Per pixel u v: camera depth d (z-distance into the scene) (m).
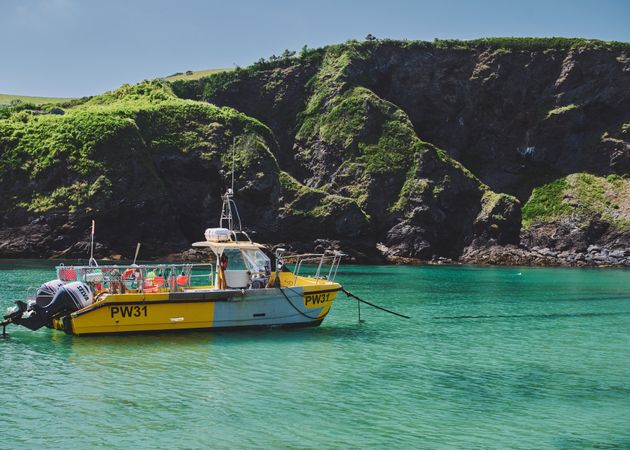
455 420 15.90
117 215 88.00
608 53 132.75
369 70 132.50
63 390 17.28
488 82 133.12
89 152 91.25
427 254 105.31
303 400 17.06
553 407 17.20
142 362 20.42
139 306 23.14
